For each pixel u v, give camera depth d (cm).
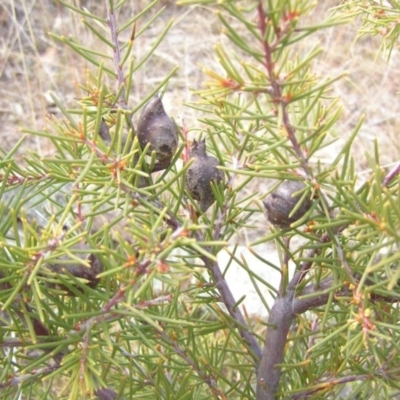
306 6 19
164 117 25
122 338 27
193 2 18
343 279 24
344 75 20
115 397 28
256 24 18
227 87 20
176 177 24
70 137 25
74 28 100
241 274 68
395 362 28
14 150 25
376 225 20
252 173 22
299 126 21
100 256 22
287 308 27
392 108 93
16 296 23
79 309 25
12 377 25
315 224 24
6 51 102
